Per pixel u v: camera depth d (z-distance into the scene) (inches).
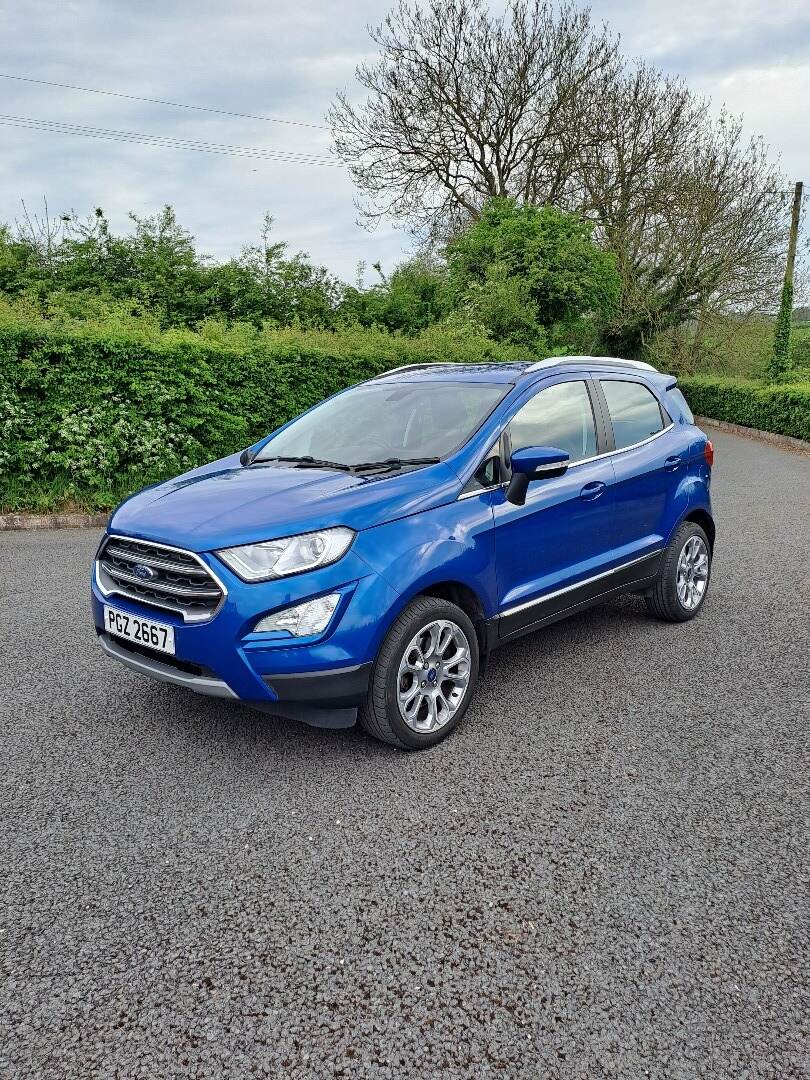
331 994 85.8
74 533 334.3
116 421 369.4
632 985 87.1
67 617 214.8
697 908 99.6
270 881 104.5
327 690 127.1
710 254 1033.5
